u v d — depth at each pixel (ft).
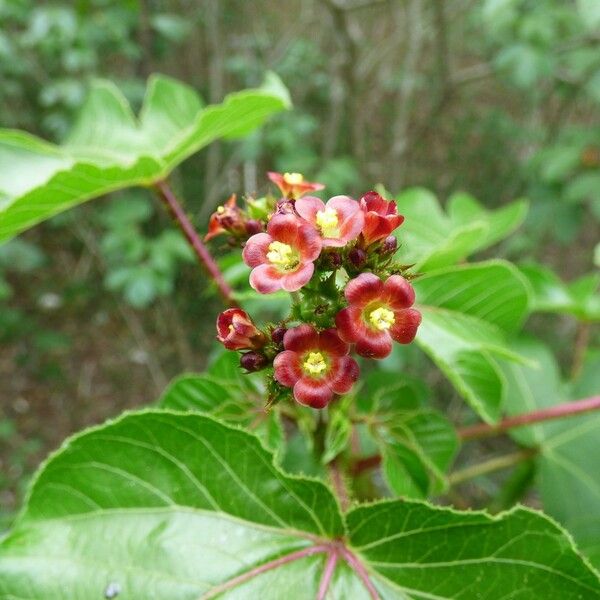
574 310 0.41
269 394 0.22
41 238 1.26
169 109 0.40
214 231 0.28
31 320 1.15
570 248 1.20
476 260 0.94
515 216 0.41
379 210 0.22
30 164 0.34
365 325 0.19
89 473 0.22
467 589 0.21
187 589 0.21
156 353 1.08
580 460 0.38
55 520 0.22
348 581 0.22
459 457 0.80
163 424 0.22
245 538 0.22
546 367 0.41
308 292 0.22
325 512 0.22
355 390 0.30
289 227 0.19
